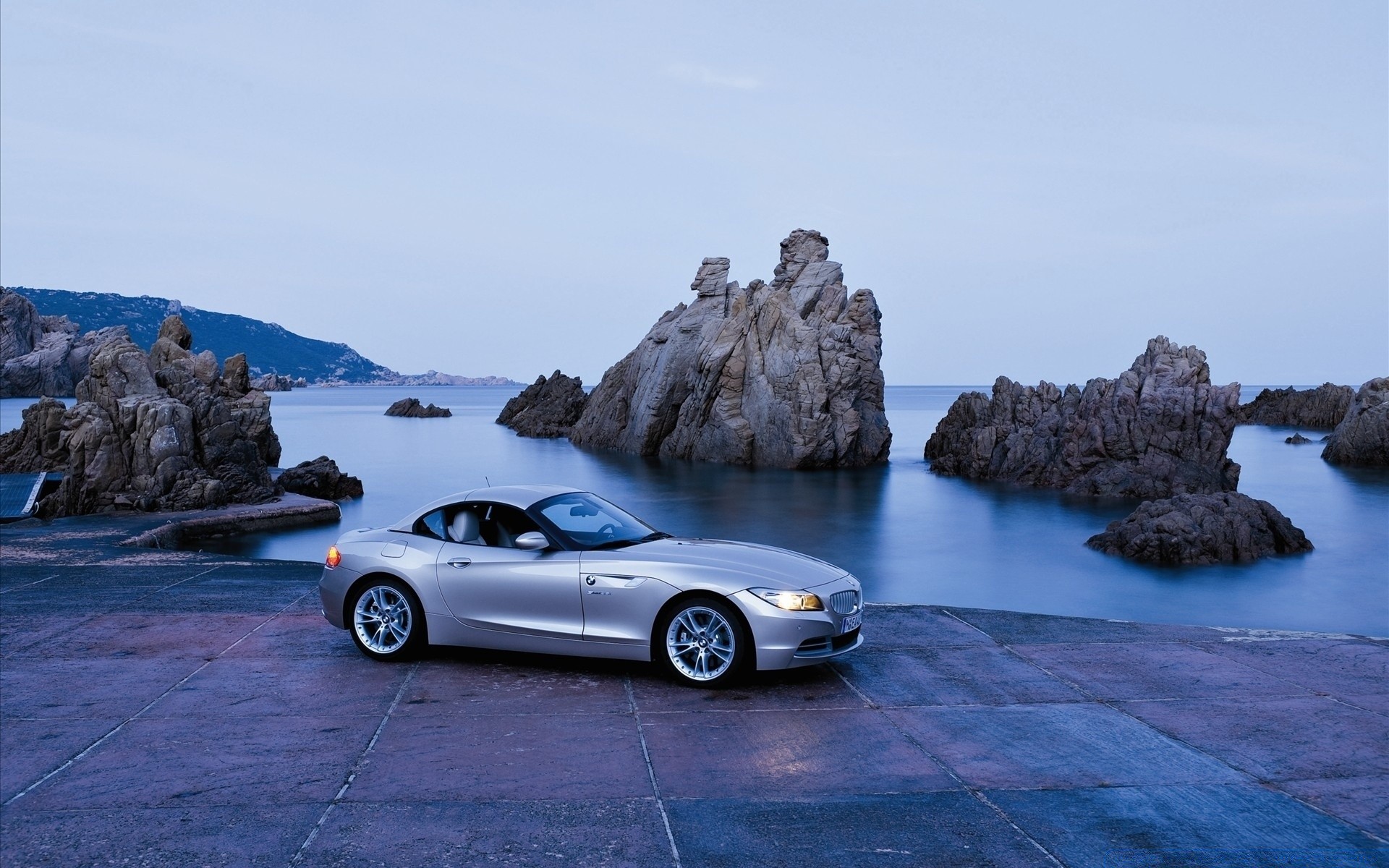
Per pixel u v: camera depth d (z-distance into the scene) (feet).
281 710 21.09
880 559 93.56
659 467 182.09
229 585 37.60
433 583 24.56
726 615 22.15
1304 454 230.27
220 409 107.24
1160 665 24.80
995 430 167.43
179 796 16.16
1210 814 15.30
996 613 31.35
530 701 21.59
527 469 179.22
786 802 15.79
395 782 16.75
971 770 17.30
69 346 574.56
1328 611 71.46
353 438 279.90
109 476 96.53
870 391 195.52
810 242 214.48
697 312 211.82
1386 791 16.30
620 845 14.17
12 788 16.61
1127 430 144.97
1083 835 14.49
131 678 23.82
